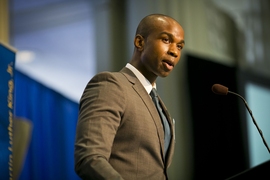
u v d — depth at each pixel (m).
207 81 11.53
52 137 10.30
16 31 13.00
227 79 11.96
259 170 3.49
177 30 3.84
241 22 13.17
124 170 3.35
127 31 12.20
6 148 5.24
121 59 12.21
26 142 8.95
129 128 3.42
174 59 3.78
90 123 3.23
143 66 3.83
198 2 12.26
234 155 11.44
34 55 12.94
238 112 11.86
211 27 12.42
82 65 12.62
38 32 12.92
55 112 10.44
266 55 13.12
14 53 5.58
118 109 3.37
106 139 3.18
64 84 12.73
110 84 3.47
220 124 11.41
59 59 12.79
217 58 12.34
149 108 3.57
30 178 9.86
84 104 3.40
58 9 12.66
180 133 11.00
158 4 11.61
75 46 12.69
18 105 10.09
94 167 3.00
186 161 10.92
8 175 5.20
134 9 12.04
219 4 12.87
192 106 11.11
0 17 9.65
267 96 12.69
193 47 11.86
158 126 3.54
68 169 10.34
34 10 12.77
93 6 12.55
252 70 12.79
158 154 3.49
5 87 5.40
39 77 12.84
